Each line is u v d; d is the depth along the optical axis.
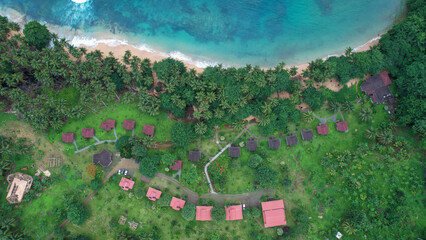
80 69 67.00
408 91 67.19
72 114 66.12
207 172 68.50
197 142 69.62
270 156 69.12
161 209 66.56
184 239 65.94
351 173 67.62
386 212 65.31
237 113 65.62
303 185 68.25
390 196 66.25
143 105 65.94
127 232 65.62
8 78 65.31
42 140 69.38
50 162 68.06
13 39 70.25
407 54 68.62
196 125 65.00
